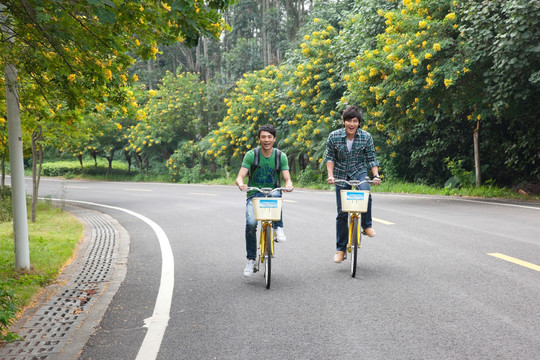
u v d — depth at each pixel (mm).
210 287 5922
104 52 6090
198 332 4406
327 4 31062
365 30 19078
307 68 23750
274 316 4754
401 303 4977
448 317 4516
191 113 38062
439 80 13789
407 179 22812
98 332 4516
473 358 3637
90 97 7406
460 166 18531
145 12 5484
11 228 11477
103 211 16328
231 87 39562
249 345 4059
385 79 15047
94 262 7754
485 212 11383
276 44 48094
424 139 21641
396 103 15711
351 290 5516
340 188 6477
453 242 7934
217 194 21578
